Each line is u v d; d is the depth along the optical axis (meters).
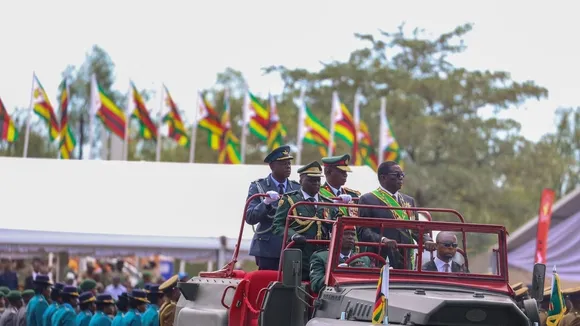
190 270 111.00
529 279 54.38
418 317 20.25
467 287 23.44
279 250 28.30
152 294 40.22
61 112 82.38
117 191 55.59
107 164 57.81
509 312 20.75
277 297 24.52
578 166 118.31
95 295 47.12
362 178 52.78
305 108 83.69
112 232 52.34
